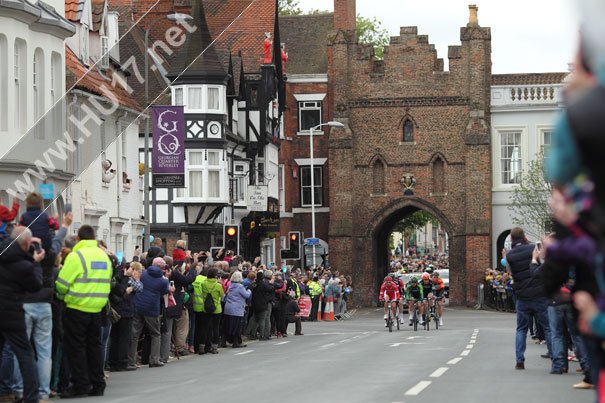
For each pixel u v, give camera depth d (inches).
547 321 2422.5
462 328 5388.8
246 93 7726.4
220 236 7071.9
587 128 671.8
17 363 1919.3
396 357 2999.5
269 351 3481.8
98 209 4537.4
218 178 6806.1
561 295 943.7
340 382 2182.6
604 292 745.0
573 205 723.4
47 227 1872.5
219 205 6786.4
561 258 758.5
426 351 3287.4
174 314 2982.3
